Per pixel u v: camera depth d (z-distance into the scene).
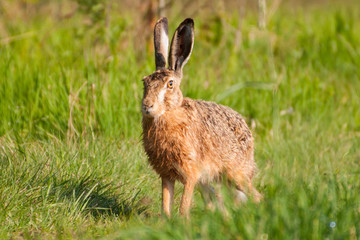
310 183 8.37
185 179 8.33
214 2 17.00
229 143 9.05
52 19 19.09
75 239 7.23
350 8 22.06
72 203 8.34
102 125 11.33
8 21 18.92
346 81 15.77
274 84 10.74
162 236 6.31
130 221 7.69
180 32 8.62
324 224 6.32
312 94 14.02
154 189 9.50
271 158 10.92
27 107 11.70
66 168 9.29
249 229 6.12
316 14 22.56
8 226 7.55
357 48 17.41
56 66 13.46
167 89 8.08
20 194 8.20
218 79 14.39
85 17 16.92
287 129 12.34
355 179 8.61
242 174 9.28
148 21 15.52
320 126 12.73
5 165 9.20
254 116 12.95
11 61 12.93
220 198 8.88
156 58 8.87
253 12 22.84
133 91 12.03
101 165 9.70
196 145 8.39
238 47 16.38
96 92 11.67
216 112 9.08
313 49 17.25
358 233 6.44
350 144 11.63
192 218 6.81
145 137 8.48
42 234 7.51
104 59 13.55
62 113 11.41
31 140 10.89
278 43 17.03
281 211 6.33
